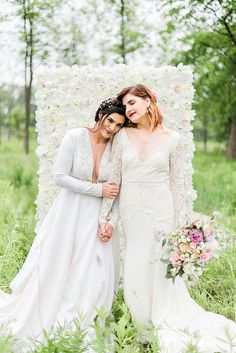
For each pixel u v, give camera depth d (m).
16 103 30.89
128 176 3.70
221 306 4.22
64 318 3.50
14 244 5.12
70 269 3.70
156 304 3.71
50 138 4.83
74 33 12.76
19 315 3.59
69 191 3.75
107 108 3.70
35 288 3.59
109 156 3.76
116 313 3.97
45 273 3.62
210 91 17.08
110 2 12.17
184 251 3.45
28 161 14.00
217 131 23.39
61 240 3.67
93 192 3.68
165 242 3.60
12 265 4.90
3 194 7.03
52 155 4.84
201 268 3.48
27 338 3.45
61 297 3.62
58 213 3.71
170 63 12.86
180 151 3.72
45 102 4.80
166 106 4.84
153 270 3.72
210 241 3.50
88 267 3.64
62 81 4.79
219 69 15.18
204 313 3.79
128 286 3.76
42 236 3.80
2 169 11.66
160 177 3.68
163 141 3.68
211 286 4.73
